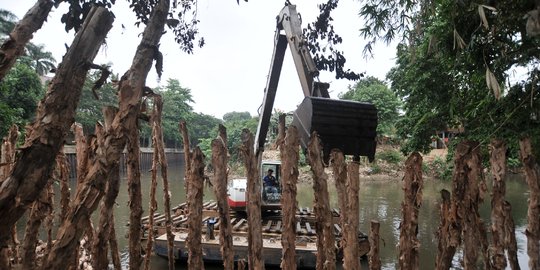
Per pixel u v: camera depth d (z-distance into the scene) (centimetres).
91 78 2820
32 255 275
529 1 355
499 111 554
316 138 303
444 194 296
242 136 318
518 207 1631
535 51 422
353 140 358
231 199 1155
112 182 185
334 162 305
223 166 327
